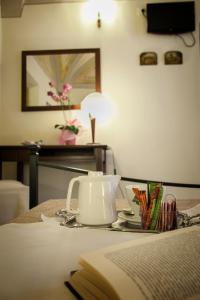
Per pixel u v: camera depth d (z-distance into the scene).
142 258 0.37
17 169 2.58
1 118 2.73
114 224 0.68
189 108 2.66
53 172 2.68
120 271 0.33
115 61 2.72
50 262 0.44
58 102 2.70
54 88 2.71
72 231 0.61
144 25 2.72
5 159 2.33
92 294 0.34
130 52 2.72
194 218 0.73
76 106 2.68
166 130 2.66
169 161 2.64
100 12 2.75
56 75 2.72
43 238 0.56
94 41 2.74
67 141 2.48
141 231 0.62
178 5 2.62
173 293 0.31
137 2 2.73
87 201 0.67
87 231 0.62
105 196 0.68
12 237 0.57
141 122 2.68
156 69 2.70
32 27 2.77
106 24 2.75
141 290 0.31
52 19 2.77
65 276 0.39
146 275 0.33
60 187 2.67
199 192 2.60
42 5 2.78
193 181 2.61
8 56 2.76
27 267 0.42
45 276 0.39
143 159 2.66
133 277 0.32
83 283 0.35
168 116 2.67
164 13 2.62
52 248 0.50
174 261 0.37
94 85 2.70
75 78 2.71
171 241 0.44
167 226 0.63
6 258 0.45
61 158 2.43
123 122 2.68
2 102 2.74
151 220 0.64
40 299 0.33
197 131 2.64
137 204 0.68
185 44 2.69
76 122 2.65
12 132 2.72
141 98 2.69
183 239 0.45
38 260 0.44
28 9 2.77
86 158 2.56
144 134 2.67
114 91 2.71
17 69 2.76
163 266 0.35
